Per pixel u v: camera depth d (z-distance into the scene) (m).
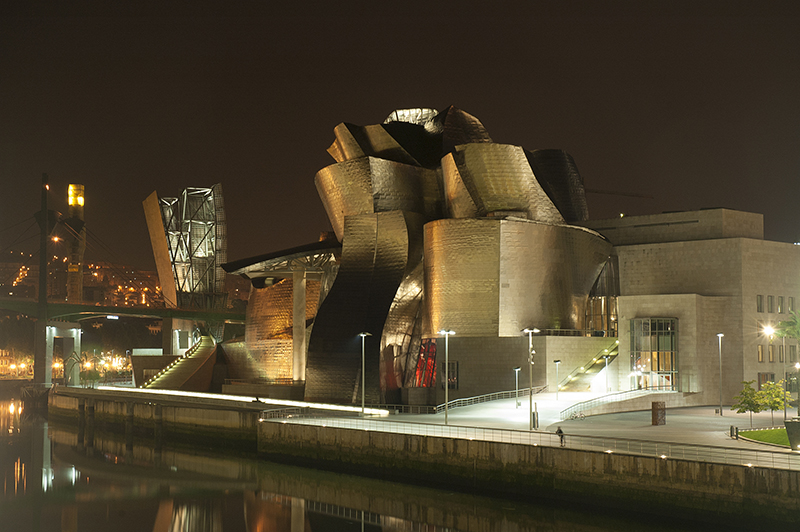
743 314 71.06
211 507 42.38
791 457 33.97
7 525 39.22
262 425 54.16
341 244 81.88
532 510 37.72
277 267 84.50
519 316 70.31
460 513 39.69
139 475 52.06
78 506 43.19
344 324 72.25
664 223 80.06
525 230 71.06
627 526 34.25
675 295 68.50
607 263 79.12
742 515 31.12
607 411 58.34
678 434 43.31
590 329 78.00
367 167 76.50
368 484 45.31
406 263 72.88
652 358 68.50
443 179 77.12
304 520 39.19
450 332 49.19
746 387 45.69
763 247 73.25
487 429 44.38
